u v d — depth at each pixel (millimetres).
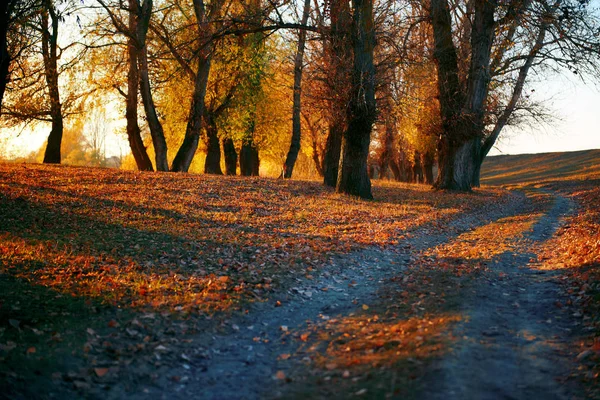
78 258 9945
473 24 29750
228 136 32531
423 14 29031
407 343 6176
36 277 8586
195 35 27391
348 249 12719
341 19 22234
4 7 8930
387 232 15352
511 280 9797
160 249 11500
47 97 28625
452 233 16641
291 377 5695
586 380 5191
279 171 58750
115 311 7430
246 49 30125
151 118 28828
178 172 28250
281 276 9961
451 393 4746
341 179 24844
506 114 32844
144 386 5531
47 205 15508
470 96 30078
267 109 35594
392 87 23688
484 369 5367
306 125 46969
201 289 8836
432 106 33375
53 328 6566
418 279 9883
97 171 25469
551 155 110688
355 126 23734
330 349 6441
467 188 32938
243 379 5777
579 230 15391
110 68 28922
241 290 8844
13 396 4910
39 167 25844
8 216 13523
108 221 14102
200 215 16297
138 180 22969
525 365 5605
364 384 5160
